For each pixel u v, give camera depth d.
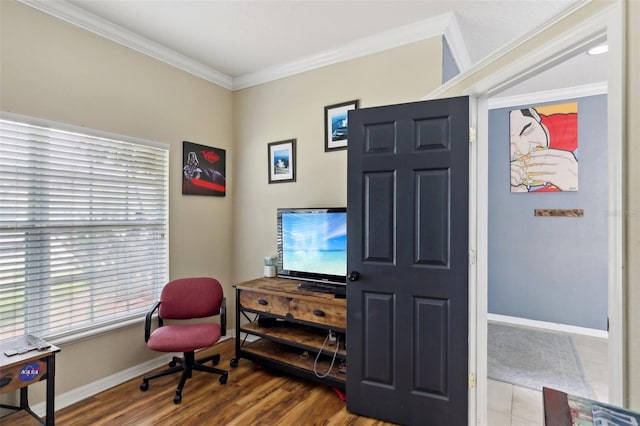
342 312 2.21
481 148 1.91
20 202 2.01
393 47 2.51
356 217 2.09
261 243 3.22
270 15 2.28
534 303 3.71
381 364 2.02
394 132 2.00
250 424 1.95
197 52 2.82
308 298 2.32
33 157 2.05
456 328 1.86
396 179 1.99
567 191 3.54
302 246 2.68
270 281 2.82
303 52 2.81
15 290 1.99
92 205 2.34
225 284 3.34
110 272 2.44
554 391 1.01
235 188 3.41
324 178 2.85
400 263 1.98
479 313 1.90
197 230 3.07
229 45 2.70
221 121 3.30
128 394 2.29
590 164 3.45
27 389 1.93
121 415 2.04
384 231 2.02
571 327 3.53
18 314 2.00
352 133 2.11
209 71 3.13
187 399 2.22
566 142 3.53
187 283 2.68
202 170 3.10
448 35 2.37
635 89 1.10
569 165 3.52
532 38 1.54
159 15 2.28
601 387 2.38
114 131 2.44
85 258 2.30
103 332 2.34
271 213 3.16
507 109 3.80
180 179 2.92
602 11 1.21
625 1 1.12
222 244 3.32
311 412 2.08
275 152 3.13
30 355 1.59
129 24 2.39
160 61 2.74
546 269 3.65
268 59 2.95
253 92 3.28
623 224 1.13
